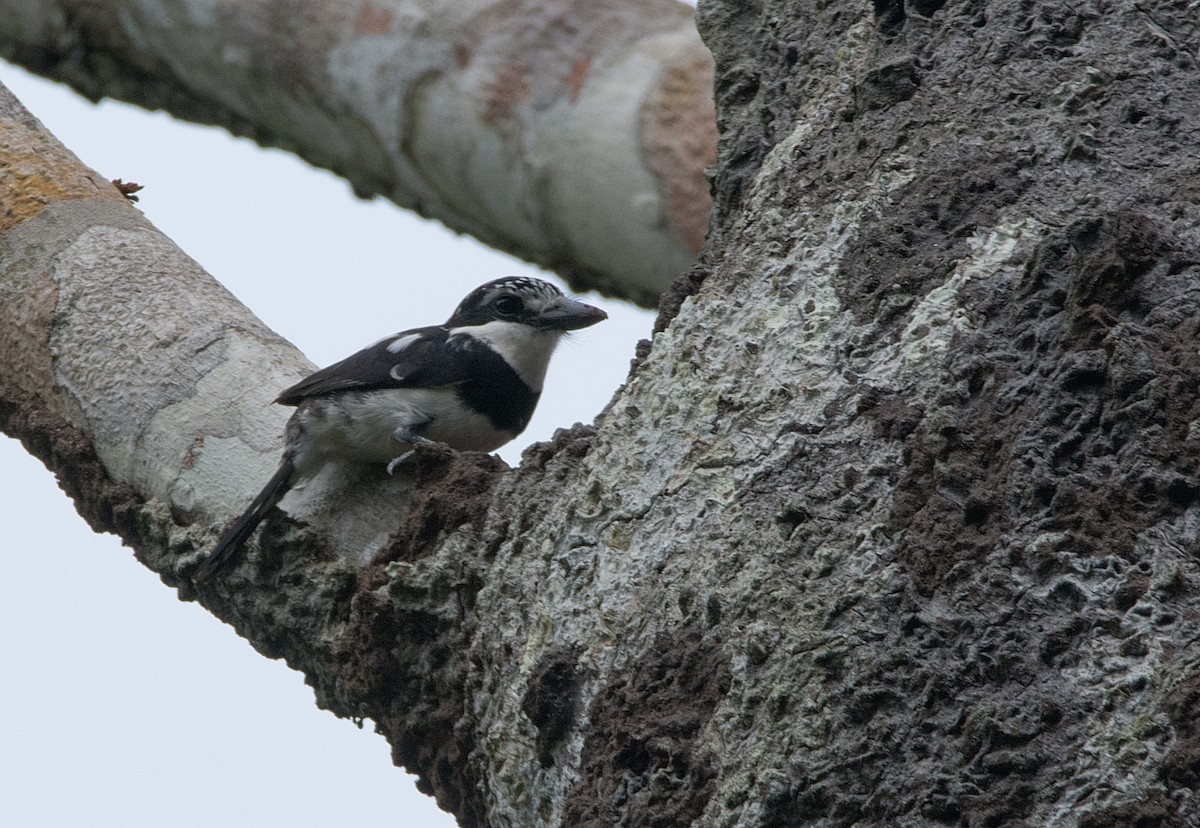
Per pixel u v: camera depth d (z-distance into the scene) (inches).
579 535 276.8
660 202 456.1
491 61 471.2
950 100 296.5
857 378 269.3
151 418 321.1
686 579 262.2
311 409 316.8
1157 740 216.8
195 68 501.7
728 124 343.0
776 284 289.9
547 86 467.5
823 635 242.5
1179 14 294.0
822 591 247.1
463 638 283.6
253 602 305.7
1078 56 291.0
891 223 285.3
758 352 282.7
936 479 248.7
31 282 342.0
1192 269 249.4
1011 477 242.2
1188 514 231.0
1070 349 249.6
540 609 275.1
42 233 349.4
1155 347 242.7
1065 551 233.1
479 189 485.1
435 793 293.7
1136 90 282.7
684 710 253.3
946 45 304.8
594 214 470.0
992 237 274.2
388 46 476.1
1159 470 234.1
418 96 475.5
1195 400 236.5
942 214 281.7
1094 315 247.6
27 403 334.6
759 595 251.9
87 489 327.0
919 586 240.2
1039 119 285.6
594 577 272.2
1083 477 238.7
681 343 291.3
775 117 336.8
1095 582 229.8
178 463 316.5
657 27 473.7
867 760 231.8
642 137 456.8
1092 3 297.7
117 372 327.3
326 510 306.5
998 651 229.9
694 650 255.9
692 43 466.0
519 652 276.1
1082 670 224.8
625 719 257.8
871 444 259.1
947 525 243.1
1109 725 220.2
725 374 282.8
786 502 258.1
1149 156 274.8
